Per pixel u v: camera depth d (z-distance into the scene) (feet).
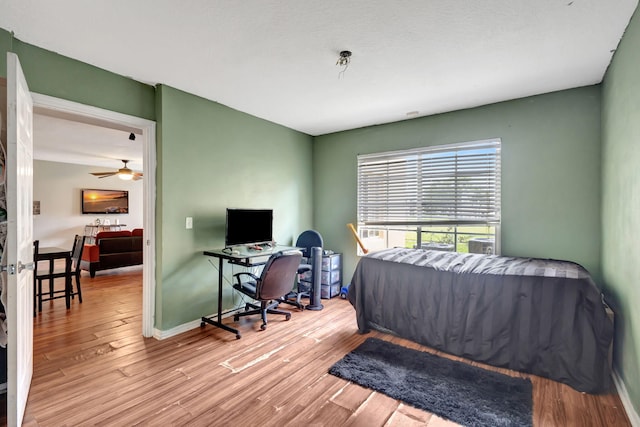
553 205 10.11
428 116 12.64
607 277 8.39
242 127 12.27
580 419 5.98
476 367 7.96
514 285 7.89
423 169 12.82
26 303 6.53
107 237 19.02
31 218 7.25
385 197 13.87
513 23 6.46
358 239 13.93
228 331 10.32
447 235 12.46
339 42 7.26
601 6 5.90
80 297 13.50
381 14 6.19
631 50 6.29
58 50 7.63
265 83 9.57
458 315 8.59
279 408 6.30
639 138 5.85
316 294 12.71
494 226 11.32
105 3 5.85
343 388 7.02
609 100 8.22
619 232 7.20
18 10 6.05
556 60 8.01
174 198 9.97
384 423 5.87
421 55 7.82
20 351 5.70
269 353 8.73
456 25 6.55
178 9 6.05
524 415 6.07
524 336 7.70
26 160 6.56
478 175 11.55
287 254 10.10
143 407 6.31
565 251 9.93
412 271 9.52
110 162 24.85
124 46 7.45
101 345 9.21
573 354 7.09
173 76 9.10
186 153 10.31
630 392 6.15
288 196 14.55
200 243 10.78
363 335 10.07
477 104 11.34
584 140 9.61
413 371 7.72
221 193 11.48
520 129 10.66
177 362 8.18
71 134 15.65
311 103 11.34
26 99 6.48
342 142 15.16
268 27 6.66
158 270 9.77
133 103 9.29
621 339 6.88
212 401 6.52
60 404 6.38
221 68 8.59
